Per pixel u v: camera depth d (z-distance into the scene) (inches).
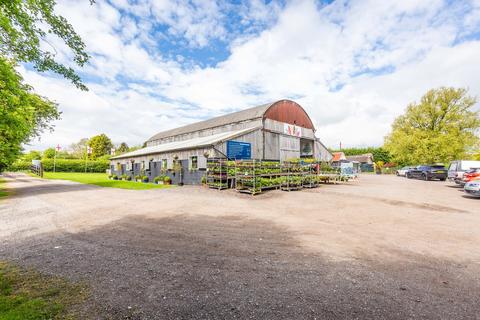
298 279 127.4
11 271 135.8
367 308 100.5
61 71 288.8
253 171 480.4
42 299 105.0
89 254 163.8
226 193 499.5
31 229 229.5
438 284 122.8
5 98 255.4
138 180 936.9
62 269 138.9
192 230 224.5
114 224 247.3
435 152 1119.0
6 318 89.2
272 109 874.8
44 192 532.7
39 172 1285.7
